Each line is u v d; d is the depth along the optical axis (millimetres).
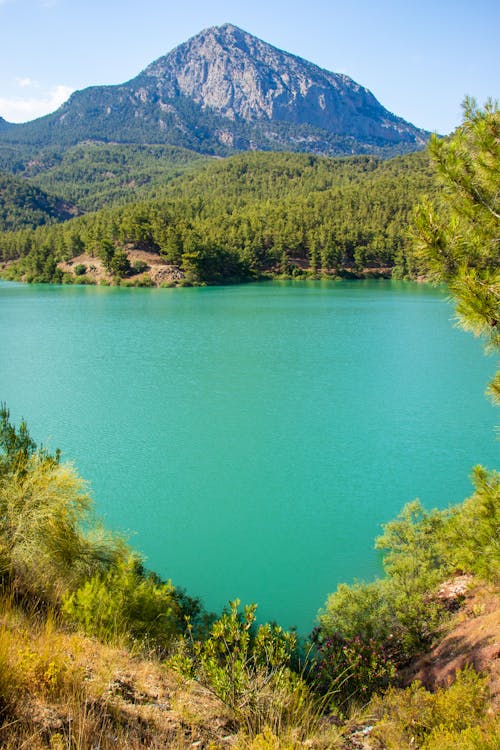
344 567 21156
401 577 15188
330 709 9891
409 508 17281
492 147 7129
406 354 67062
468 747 6613
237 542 23188
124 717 6480
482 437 37000
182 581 20156
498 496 10164
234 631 7996
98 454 33938
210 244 175250
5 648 6344
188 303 124250
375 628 13883
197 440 36688
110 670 7723
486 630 12039
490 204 7414
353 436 37344
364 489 28812
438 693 8695
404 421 40562
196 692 8094
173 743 6207
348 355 66625
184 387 51344
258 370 58562
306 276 191125
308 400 46562
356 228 197750
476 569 10086
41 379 54438
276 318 99750
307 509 26422
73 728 5641
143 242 185500
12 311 111500
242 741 6516
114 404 45406
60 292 152750
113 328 89250
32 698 5957
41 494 13430
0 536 12273
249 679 7746
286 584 19875
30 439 16188
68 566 13188
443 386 51188
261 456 33562
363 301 125938
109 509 26359
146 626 11047
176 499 27578
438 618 14219
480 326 7281
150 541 23328
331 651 12680
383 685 11352
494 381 8453
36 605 10273
